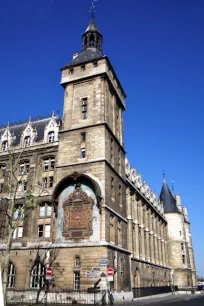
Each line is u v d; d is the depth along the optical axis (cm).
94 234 3569
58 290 3428
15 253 3878
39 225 3991
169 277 7981
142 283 5356
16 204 4191
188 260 8794
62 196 3934
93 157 3975
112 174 4188
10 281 3781
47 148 4369
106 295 3216
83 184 3869
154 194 8006
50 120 4556
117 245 3947
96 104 4306
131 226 5144
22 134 4675
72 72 4703
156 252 7025
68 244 3609
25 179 4344
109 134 4291
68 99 4525
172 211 9038
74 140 4191
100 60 4544
